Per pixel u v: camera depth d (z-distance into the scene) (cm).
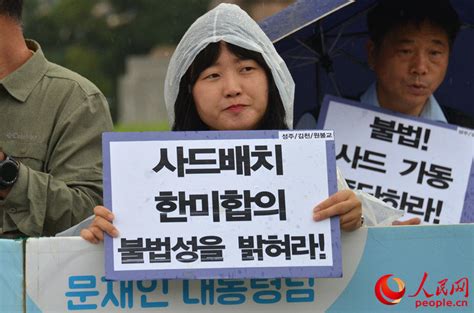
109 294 733
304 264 715
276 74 807
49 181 859
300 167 728
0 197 857
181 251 713
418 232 745
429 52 1084
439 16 1081
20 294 731
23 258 731
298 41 1125
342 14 1109
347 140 1077
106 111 922
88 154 898
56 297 732
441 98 1152
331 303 742
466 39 1139
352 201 723
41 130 897
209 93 795
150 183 722
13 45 899
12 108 896
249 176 725
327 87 1153
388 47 1093
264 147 730
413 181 1062
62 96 905
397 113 1078
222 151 729
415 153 1068
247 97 794
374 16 1103
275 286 740
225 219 718
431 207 1054
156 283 735
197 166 725
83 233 731
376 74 1112
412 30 1081
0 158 845
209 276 711
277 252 716
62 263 732
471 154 1062
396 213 852
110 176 722
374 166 1068
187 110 820
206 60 795
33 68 907
